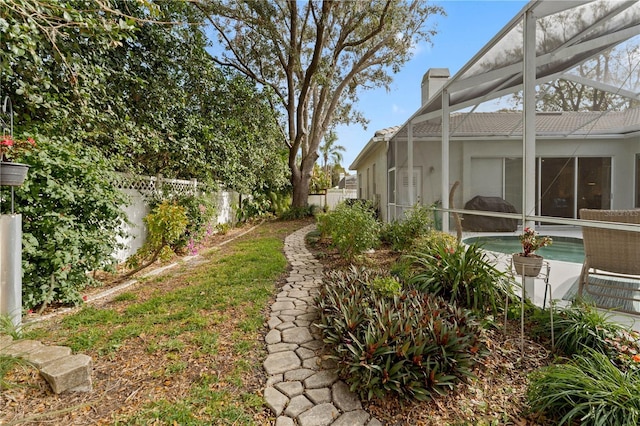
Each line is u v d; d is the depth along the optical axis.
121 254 5.65
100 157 4.32
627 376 1.92
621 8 3.02
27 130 3.73
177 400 2.05
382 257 5.89
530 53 3.10
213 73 7.99
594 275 2.96
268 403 2.05
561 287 3.48
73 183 3.69
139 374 2.34
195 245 6.79
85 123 4.55
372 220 5.67
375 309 2.76
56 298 3.60
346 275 3.96
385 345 2.24
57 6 3.20
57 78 4.24
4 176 2.81
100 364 2.47
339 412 1.98
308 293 4.14
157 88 6.05
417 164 6.96
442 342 2.30
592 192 3.61
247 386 2.23
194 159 7.04
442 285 3.52
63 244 3.54
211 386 2.21
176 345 2.72
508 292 3.19
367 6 10.75
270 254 6.33
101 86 4.65
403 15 10.93
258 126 10.20
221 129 8.46
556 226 3.60
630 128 3.30
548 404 1.88
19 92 3.60
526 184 3.17
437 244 4.17
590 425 1.75
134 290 4.30
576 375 1.94
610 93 3.46
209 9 9.78
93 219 4.00
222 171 8.39
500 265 3.88
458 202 5.01
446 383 2.09
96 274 4.91
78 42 4.18
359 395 2.13
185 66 7.05
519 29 3.30
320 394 2.14
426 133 6.44
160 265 5.72
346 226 5.45
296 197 14.30
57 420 1.87
